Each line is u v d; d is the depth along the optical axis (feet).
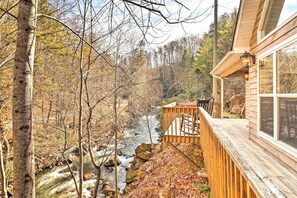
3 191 16.08
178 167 23.50
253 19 17.46
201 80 90.38
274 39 13.06
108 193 28.30
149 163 32.86
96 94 22.63
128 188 27.50
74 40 15.99
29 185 5.61
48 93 22.72
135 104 46.14
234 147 7.24
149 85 51.57
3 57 14.61
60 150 21.97
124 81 22.21
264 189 4.03
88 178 33.71
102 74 22.04
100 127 29.68
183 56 111.65
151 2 7.52
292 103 11.16
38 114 26.53
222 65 25.32
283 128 12.13
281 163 12.09
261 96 15.38
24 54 5.71
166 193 18.83
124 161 40.91
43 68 20.56
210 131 13.47
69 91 20.94
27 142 5.66
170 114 24.45
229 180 7.59
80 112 15.99
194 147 25.30
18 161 5.54
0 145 15.90
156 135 57.11
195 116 22.70
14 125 5.62
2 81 19.17
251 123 17.63
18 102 5.61
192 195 16.15
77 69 17.52
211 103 30.45
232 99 60.70
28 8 5.84
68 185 31.50
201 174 18.24
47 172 35.42
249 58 17.15
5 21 13.94
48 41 15.94
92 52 18.52
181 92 100.99
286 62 11.85
